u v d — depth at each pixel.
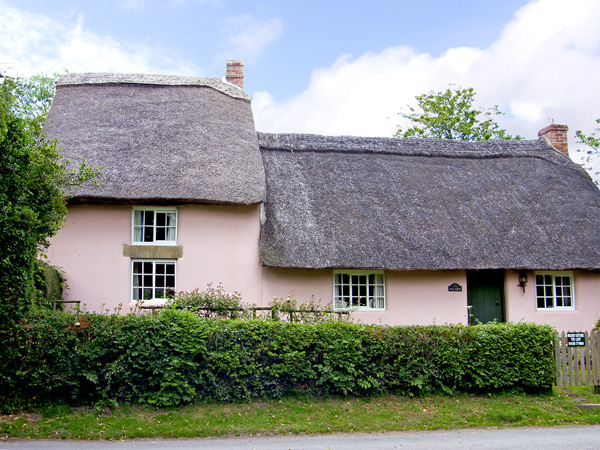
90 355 7.71
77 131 13.05
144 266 12.01
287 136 15.87
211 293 10.36
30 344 7.62
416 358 8.85
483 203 14.39
